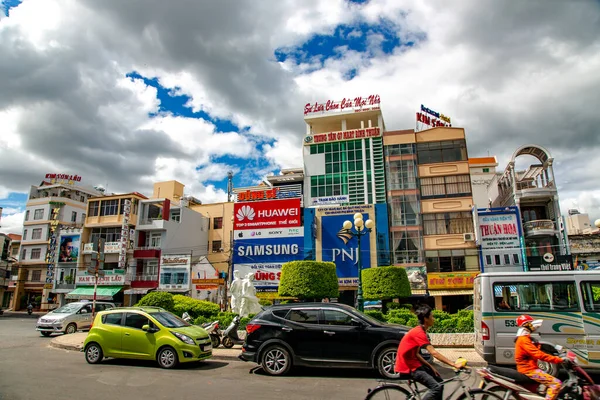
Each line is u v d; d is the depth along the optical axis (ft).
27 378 29.76
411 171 114.83
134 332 36.45
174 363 34.63
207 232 151.33
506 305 32.42
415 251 107.24
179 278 126.00
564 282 31.99
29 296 154.81
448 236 106.42
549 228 98.32
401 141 118.01
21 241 161.58
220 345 46.78
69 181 171.63
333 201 119.96
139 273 132.05
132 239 134.72
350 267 108.47
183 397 24.73
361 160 121.19
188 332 36.29
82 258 139.95
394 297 66.59
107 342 36.78
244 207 120.26
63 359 39.60
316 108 135.23
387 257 107.24
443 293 100.37
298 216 115.96
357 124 138.51
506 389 18.49
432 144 115.75
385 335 30.68
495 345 31.76
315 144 126.52
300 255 112.68
